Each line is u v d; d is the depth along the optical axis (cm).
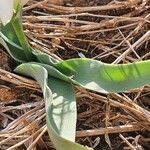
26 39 31
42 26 34
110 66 28
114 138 29
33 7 36
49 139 28
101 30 34
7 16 25
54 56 33
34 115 29
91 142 28
